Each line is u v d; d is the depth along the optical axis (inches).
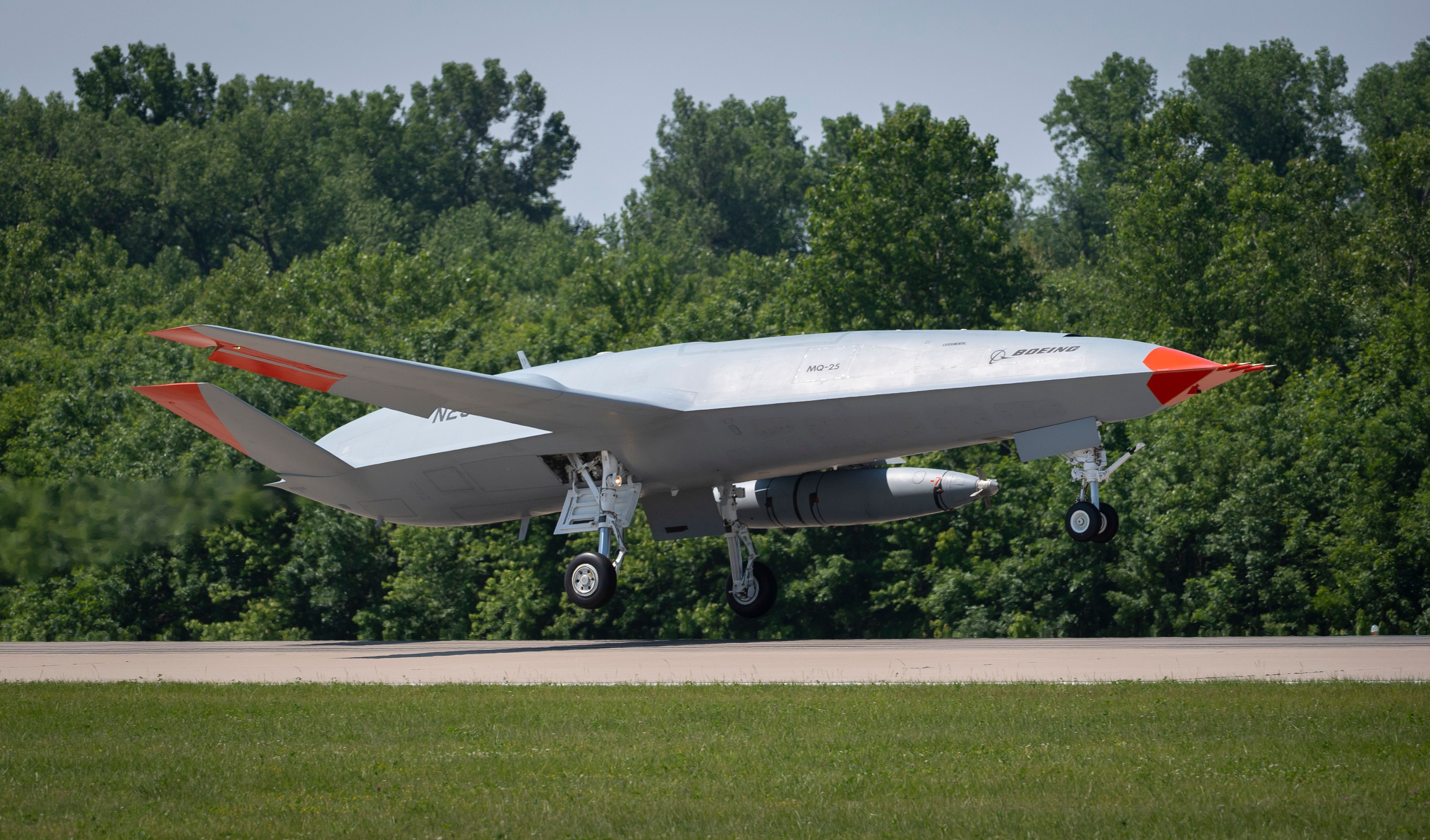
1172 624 5836.6
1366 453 5575.8
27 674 2529.5
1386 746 1299.2
